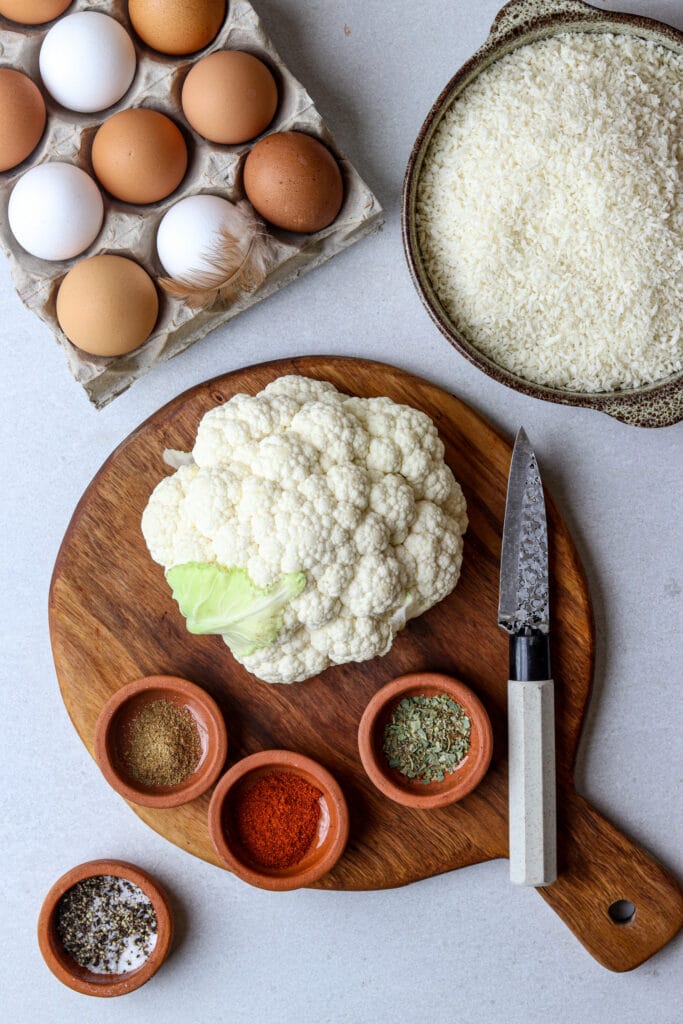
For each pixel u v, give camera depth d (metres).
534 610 0.78
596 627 0.82
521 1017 0.83
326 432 0.76
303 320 0.82
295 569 0.75
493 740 0.79
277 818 0.79
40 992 0.84
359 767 0.80
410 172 0.76
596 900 0.80
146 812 0.80
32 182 0.75
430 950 0.83
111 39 0.76
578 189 0.76
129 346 0.77
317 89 0.82
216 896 0.83
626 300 0.77
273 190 0.75
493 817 0.80
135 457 0.80
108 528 0.80
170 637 0.80
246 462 0.76
